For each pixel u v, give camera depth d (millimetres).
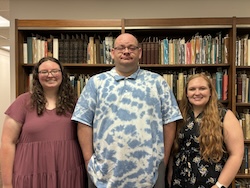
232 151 1643
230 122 1666
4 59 7578
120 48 1658
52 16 3053
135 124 1600
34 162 1672
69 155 1722
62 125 1717
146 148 1606
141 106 1621
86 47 2723
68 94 1819
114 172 1598
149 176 1607
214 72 2846
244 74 2699
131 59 1656
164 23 2555
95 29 2609
